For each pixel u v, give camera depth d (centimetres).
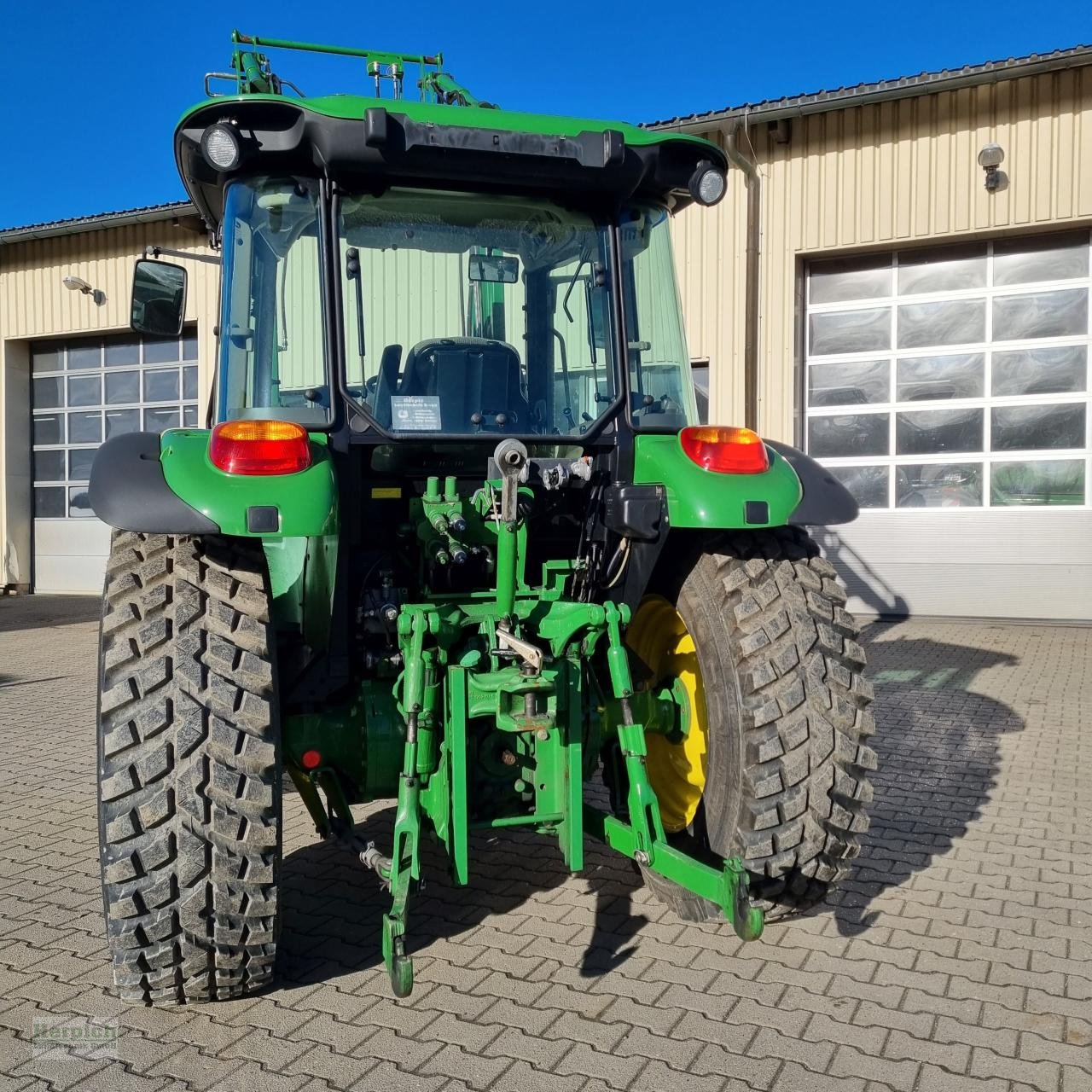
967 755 519
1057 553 952
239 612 270
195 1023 267
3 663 902
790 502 297
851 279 1023
